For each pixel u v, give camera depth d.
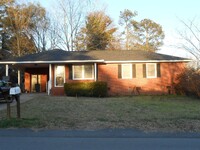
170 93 31.39
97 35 53.47
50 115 15.56
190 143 10.54
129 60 31.30
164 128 13.03
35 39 50.69
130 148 9.59
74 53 33.22
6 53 49.12
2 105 20.42
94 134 12.06
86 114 16.05
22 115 15.49
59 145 10.01
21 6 49.31
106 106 19.55
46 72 36.47
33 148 9.46
